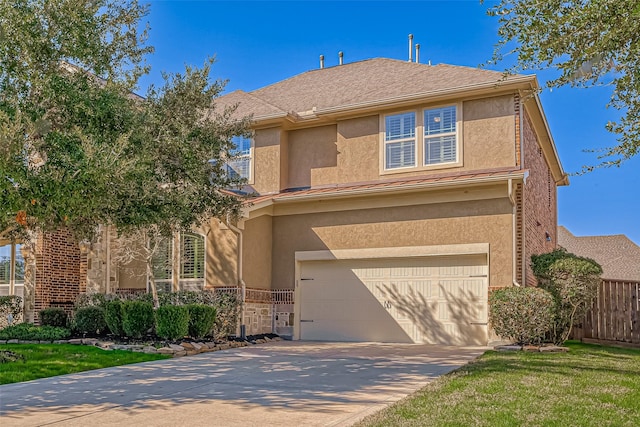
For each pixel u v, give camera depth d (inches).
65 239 796.6
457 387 350.0
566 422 267.3
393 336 687.1
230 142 637.9
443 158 722.2
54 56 449.7
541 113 745.6
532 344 575.5
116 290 790.5
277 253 762.8
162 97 570.9
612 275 1461.6
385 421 269.1
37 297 758.5
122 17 507.8
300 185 812.0
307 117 797.9
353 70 936.9
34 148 414.3
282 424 274.8
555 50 287.7
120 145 412.2
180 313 581.0
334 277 730.8
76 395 346.3
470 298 652.1
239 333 680.4
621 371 425.7
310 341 713.6
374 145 763.4
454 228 664.4
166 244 763.4
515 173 630.5
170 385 379.6
